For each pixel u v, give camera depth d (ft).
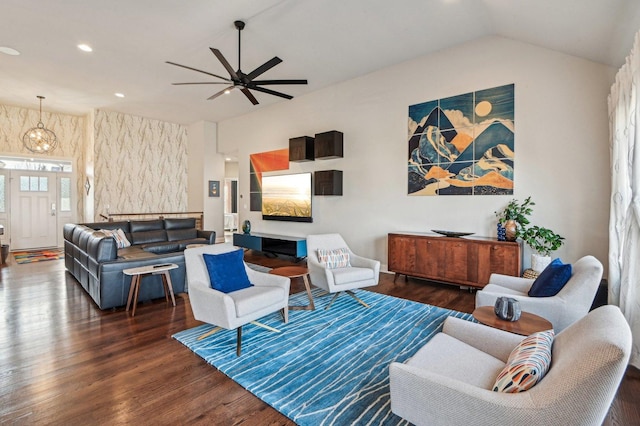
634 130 7.59
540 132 12.69
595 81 11.64
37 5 11.21
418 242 14.83
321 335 9.48
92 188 24.62
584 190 11.88
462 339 6.15
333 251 13.29
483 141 13.94
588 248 11.82
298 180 21.24
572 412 3.42
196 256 9.73
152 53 14.88
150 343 8.99
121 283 11.71
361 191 18.10
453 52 14.61
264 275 10.54
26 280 15.61
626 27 8.43
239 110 24.34
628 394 6.56
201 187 27.78
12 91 20.20
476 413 3.91
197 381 7.13
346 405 6.27
